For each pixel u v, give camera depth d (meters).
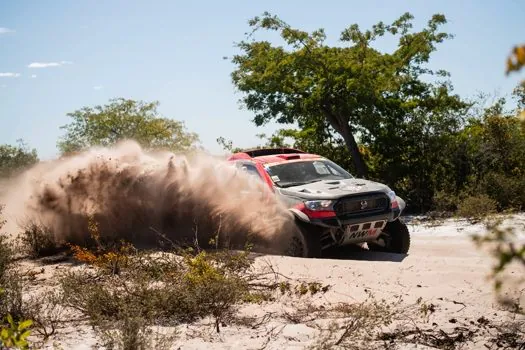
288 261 8.58
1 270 7.52
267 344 5.04
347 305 6.16
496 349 4.76
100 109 24.91
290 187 10.18
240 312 6.16
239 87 19.41
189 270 7.00
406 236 10.12
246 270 7.94
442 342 4.97
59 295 6.59
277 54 19.12
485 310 5.69
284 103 19.12
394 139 18.33
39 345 5.09
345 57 19.03
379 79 18.36
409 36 19.80
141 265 7.91
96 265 7.99
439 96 18.91
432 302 6.11
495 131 17.12
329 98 18.84
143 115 24.94
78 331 5.57
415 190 17.70
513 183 15.38
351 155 19.45
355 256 10.09
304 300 6.59
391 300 6.31
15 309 6.09
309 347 4.83
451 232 12.37
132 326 4.88
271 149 12.25
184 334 5.40
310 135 20.34
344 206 9.47
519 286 6.25
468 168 17.62
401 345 4.93
